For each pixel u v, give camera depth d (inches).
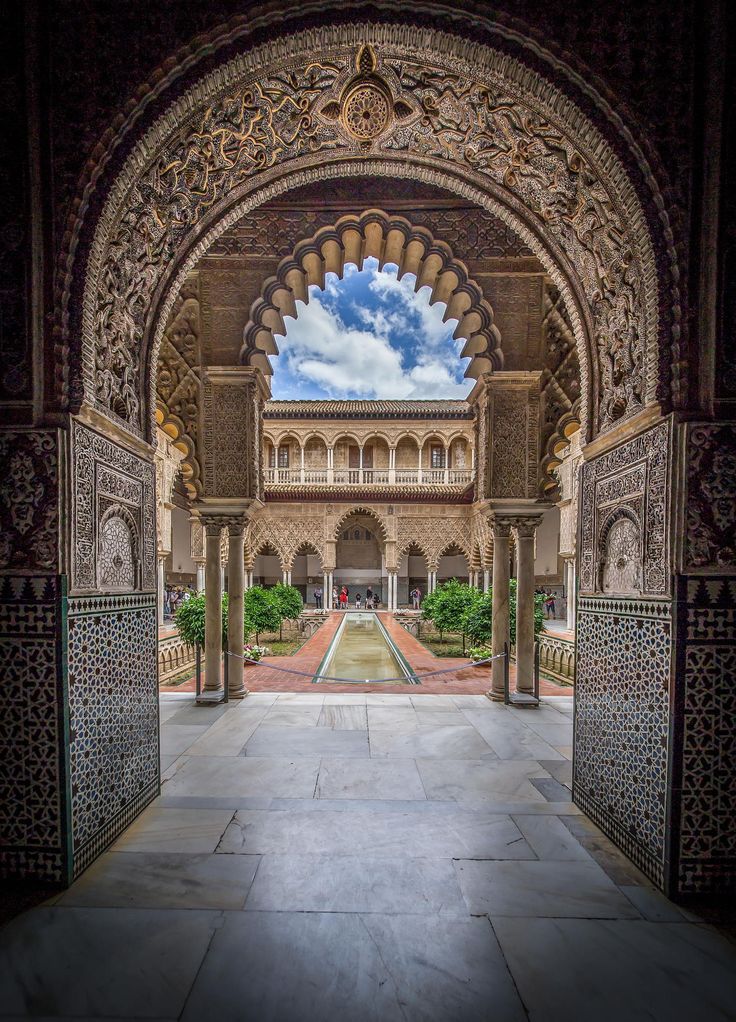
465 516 681.0
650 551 78.4
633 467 84.0
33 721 72.8
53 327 74.1
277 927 63.7
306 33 76.3
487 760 122.3
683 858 70.8
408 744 133.8
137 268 92.3
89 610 79.1
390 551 676.7
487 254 168.2
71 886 72.3
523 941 61.8
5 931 63.0
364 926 64.0
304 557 866.8
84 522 78.0
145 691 98.0
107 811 82.7
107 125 75.0
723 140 72.7
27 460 73.7
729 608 72.2
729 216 72.9
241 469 179.5
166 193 89.6
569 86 75.8
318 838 85.6
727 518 72.6
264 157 98.3
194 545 568.4
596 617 94.2
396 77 85.0
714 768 71.5
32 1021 50.6
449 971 56.9
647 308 78.9
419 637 454.6
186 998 53.0
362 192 159.9
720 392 73.0
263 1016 50.9
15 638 73.0
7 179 74.3
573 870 77.5
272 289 169.5
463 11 74.1
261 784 108.0
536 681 175.8
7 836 72.9
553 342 173.9
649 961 59.1
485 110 86.9
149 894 70.5
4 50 74.0
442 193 160.2
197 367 176.6
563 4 73.9
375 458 764.0
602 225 89.2
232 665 185.5
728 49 71.8
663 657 74.2
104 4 74.8
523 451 178.7
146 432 100.7
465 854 81.3
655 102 74.2
